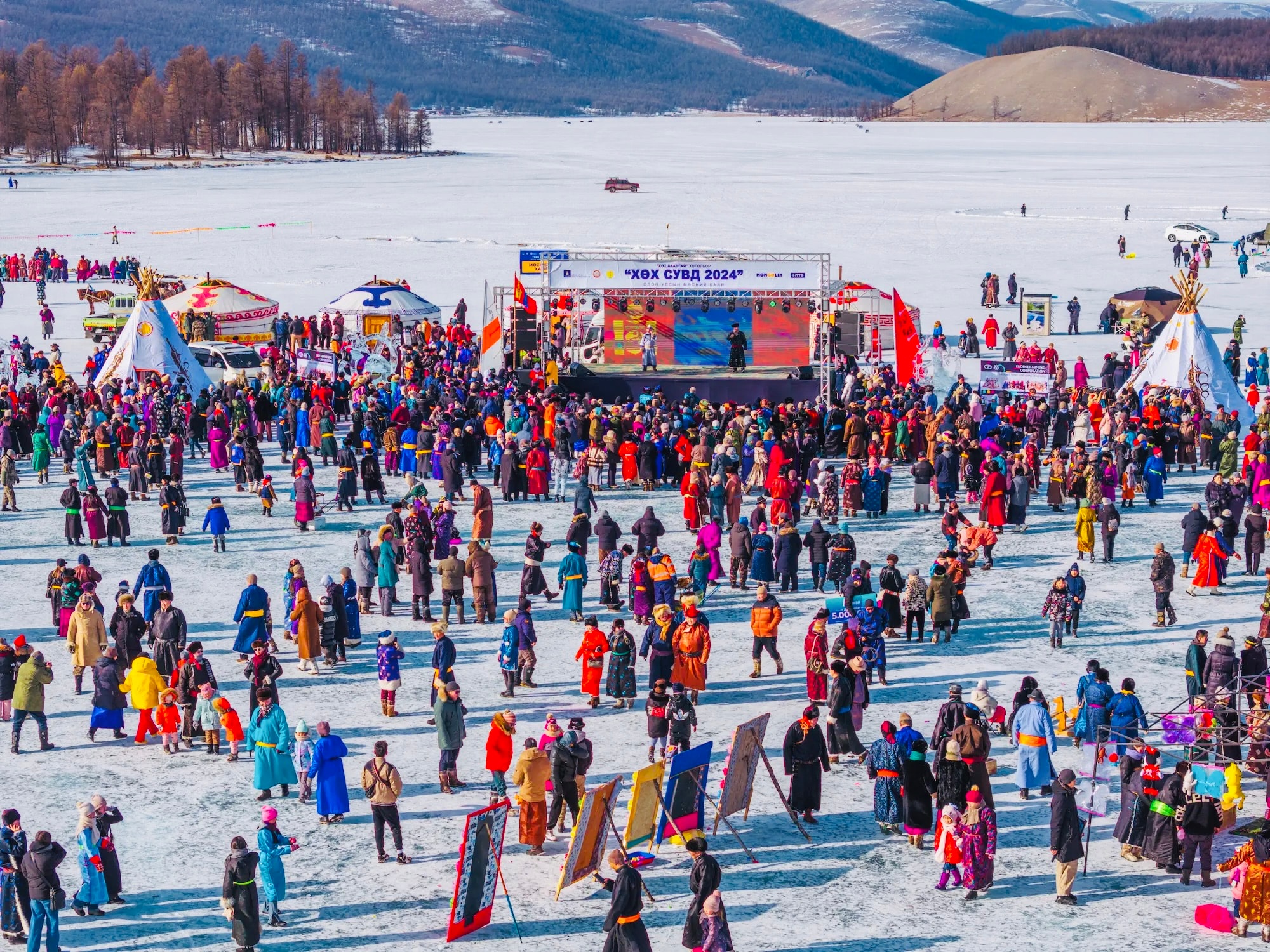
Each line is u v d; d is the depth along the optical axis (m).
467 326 65.56
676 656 26.09
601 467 42.03
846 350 63.72
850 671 23.64
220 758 24.05
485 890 18.38
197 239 108.00
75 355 66.12
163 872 19.84
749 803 21.70
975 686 26.83
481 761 23.72
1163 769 22.55
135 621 26.08
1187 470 45.22
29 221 123.00
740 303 56.00
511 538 37.03
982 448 40.88
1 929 18.25
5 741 24.70
